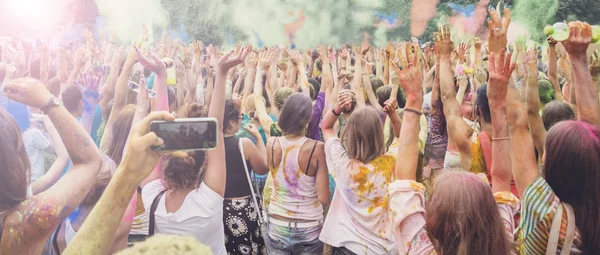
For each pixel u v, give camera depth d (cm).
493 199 151
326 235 252
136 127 115
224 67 232
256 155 284
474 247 145
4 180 139
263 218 290
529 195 168
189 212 228
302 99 274
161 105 257
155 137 110
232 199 278
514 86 198
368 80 424
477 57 458
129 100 341
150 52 256
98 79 306
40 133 313
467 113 378
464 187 150
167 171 229
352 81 463
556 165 162
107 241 110
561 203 162
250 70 453
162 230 231
